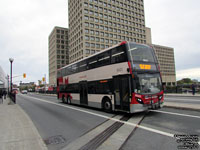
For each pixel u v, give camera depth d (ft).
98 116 28.78
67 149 13.92
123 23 273.75
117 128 20.03
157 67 29.40
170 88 95.40
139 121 23.32
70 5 284.82
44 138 17.29
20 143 14.74
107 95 31.12
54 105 51.37
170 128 18.90
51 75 345.10
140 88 25.61
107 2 258.78
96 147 14.07
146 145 14.05
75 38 260.83
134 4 292.81
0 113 33.42
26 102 69.00
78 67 44.11
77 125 22.68
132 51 27.22
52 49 338.75
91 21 240.12
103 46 248.11
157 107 27.09
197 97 62.08
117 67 28.58
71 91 48.16
